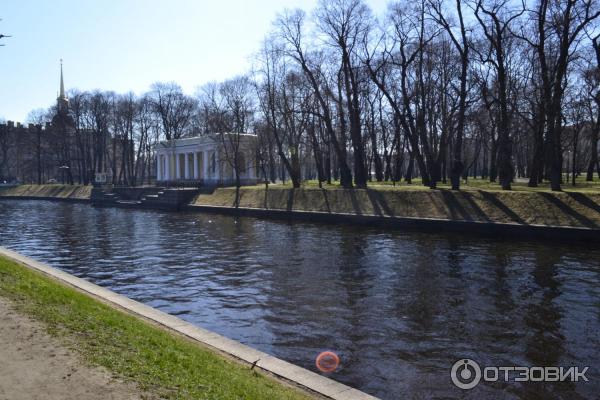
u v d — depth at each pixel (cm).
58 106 10250
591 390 940
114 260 2441
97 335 864
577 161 7194
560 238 2670
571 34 3450
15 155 12038
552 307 1468
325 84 5112
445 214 3356
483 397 912
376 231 3284
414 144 4703
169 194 6166
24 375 674
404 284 1780
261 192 5291
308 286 1784
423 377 998
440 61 5275
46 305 1019
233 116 7212
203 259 2409
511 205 3167
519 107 5025
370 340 1213
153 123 8988
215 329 1321
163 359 784
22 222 4631
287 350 1154
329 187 5075
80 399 609
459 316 1395
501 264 2080
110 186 8088
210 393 670
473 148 9031
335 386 809
